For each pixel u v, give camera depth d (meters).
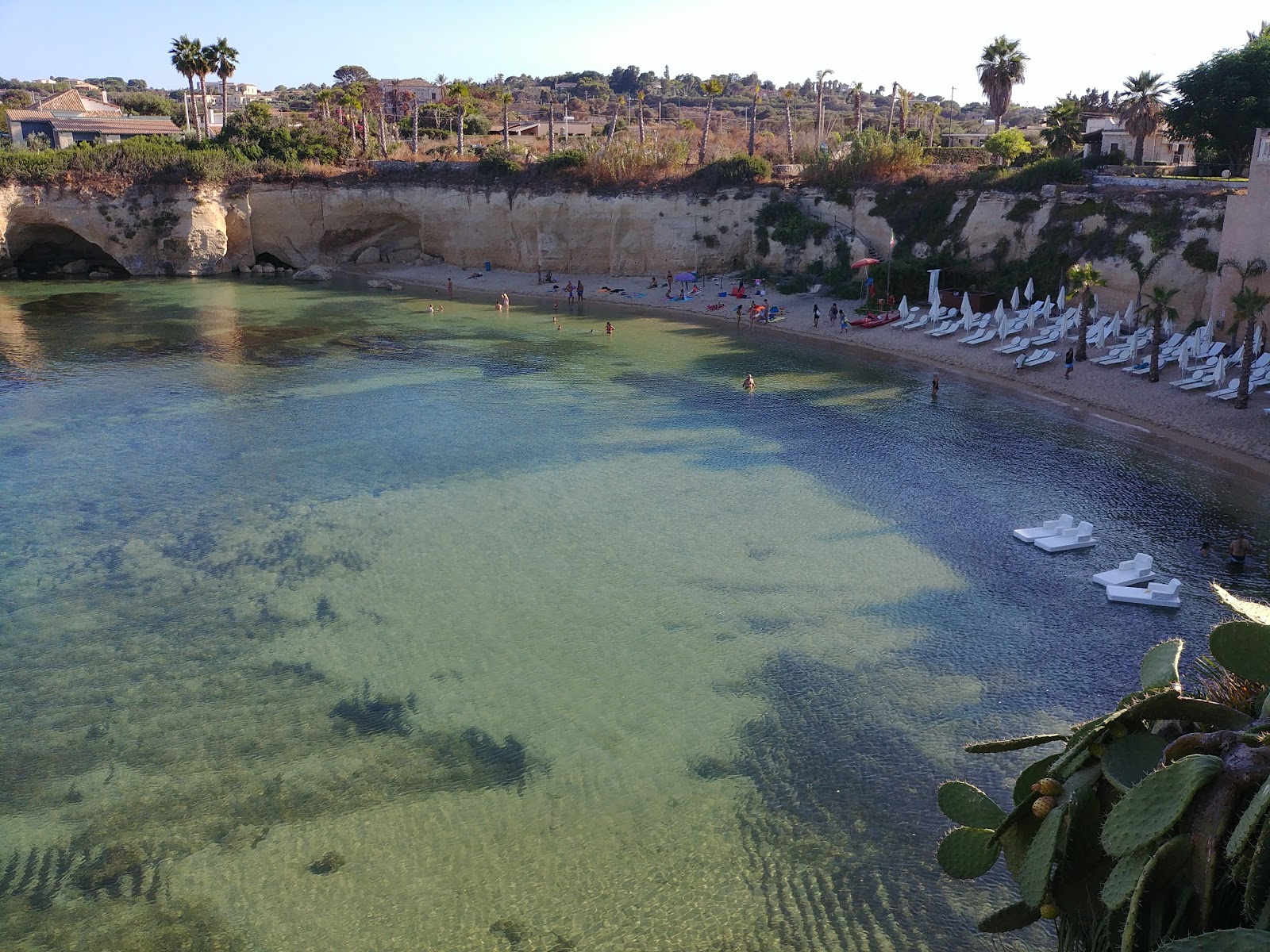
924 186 77.81
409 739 20.88
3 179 89.69
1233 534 31.94
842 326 67.62
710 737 20.95
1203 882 6.59
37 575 28.64
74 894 16.56
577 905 16.41
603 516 33.56
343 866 17.25
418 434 43.34
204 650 24.42
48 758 20.14
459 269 98.44
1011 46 95.31
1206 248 55.75
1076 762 7.99
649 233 89.44
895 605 26.88
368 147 109.56
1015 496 35.62
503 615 26.25
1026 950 15.48
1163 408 45.44
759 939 15.74
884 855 17.56
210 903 16.39
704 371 56.75
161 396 49.97
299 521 32.94
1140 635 25.20
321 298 85.19
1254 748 6.88
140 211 94.44
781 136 128.88
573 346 64.56
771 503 34.88
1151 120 77.19
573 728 21.25
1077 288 53.22
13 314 73.94
